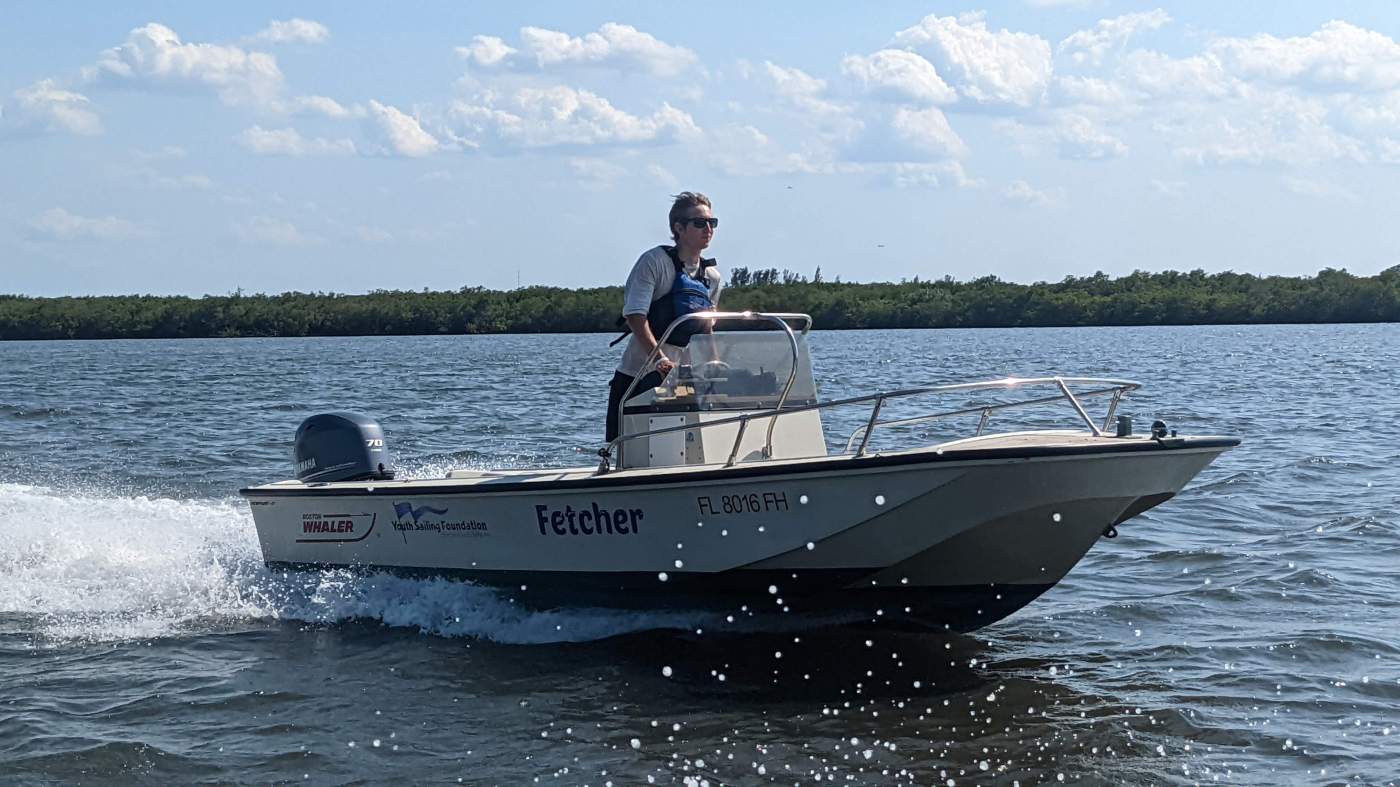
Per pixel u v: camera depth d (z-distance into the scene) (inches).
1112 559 335.3
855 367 1390.3
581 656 255.8
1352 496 432.1
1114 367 1402.6
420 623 283.4
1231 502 420.5
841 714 222.2
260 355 2162.9
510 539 274.8
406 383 1176.8
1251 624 272.4
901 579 251.1
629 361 280.4
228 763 202.4
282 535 314.3
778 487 242.7
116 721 220.5
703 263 286.8
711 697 231.0
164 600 303.1
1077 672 243.6
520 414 790.5
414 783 194.7
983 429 274.1
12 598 304.8
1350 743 206.4
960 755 204.7
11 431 706.2
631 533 259.0
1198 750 205.5
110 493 459.5
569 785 193.8
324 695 234.2
